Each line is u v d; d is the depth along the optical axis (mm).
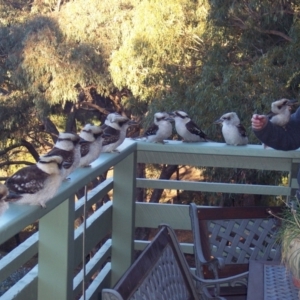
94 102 14539
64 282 2598
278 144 3582
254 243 3330
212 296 3059
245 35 9688
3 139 13945
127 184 3893
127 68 10602
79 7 12336
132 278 2090
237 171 9664
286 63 9023
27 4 15070
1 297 2297
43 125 14844
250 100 9031
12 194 2234
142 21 10305
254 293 2379
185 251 4090
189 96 9719
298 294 2305
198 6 10141
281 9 8852
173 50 10297
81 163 2971
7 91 14492
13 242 11578
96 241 3469
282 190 3971
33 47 12336
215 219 3277
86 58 12273
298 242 2150
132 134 12641
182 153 4059
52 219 2584
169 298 2441
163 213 4059
